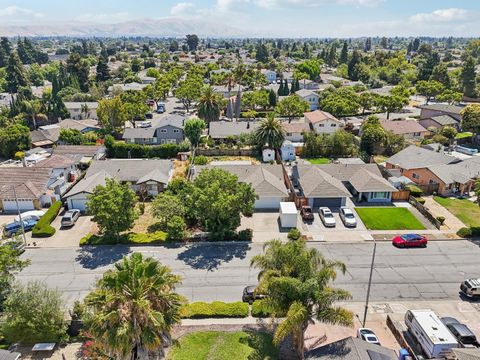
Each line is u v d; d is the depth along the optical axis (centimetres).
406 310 3416
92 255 4294
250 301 3494
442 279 3850
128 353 2061
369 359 2478
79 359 2844
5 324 2941
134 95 11331
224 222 4434
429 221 5050
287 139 8862
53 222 5062
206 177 4594
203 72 18400
